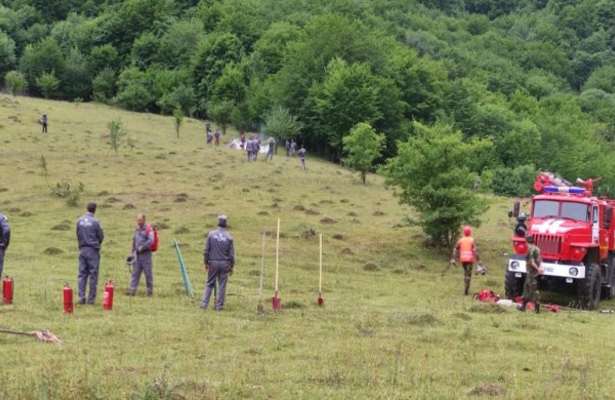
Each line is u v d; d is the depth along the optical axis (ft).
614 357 60.44
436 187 135.33
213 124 359.66
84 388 41.37
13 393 40.40
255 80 414.62
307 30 450.30
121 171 199.62
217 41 458.91
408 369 50.72
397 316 71.41
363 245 136.05
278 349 56.18
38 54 484.33
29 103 340.39
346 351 55.62
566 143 412.77
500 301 90.84
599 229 99.19
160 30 536.83
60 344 54.13
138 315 67.62
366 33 434.71
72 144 236.63
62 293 77.71
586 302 94.12
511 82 584.40
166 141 272.31
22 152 214.90
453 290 102.63
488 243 146.10
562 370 52.85
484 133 398.42
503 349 60.23
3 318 62.69
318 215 160.15
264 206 164.35
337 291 95.91
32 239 122.72
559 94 593.83
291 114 369.50
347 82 353.10
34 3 635.25
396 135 360.89
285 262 116.37
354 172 257.14
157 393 40.83
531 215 100.01
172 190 177.37
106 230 133.39
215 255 72.79
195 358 51.75
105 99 454.40
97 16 618.03
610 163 405.18
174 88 434.71
